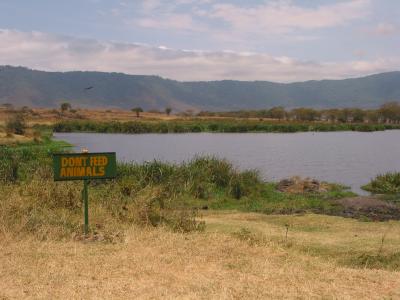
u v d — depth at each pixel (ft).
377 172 98.53
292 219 46.73
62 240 29.53
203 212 52.60
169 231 33.32
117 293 20.26
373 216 51.16
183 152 142.92
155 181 64.44
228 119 406.62
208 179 67.56
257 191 66.64
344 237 36.96
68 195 42.16
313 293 20.93
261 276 23.07
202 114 514.68
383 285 22.45
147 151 146.30
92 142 188.34
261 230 39.19
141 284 21.36
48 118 374.43
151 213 37.09
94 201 43.55
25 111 422.00
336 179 87.76
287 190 70.90
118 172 65.21
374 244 33.73
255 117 479.00
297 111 449.06
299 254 29.17
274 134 264.72
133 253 26.48
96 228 33.37
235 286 21.35
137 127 281.95
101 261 24.73
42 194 42.16
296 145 174.40
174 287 21.12
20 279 21.68
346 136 243.40
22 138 151.02
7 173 61.41
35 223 31.76
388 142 193.06
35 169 64.03
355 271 25.03
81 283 21.31
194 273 23.18
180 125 294.25
